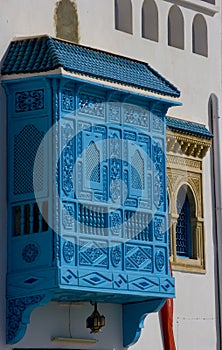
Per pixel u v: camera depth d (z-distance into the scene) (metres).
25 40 36.00
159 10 41.50
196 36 43.44
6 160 35.47
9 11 36.12
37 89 35.16
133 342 38.38
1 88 35.50
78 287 34.44
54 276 34.06
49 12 37.31
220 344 42.00
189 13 42.78
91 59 36.31
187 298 40.97
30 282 34.56
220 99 43.44
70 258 34.50
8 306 35.00
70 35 37.91
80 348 37.25
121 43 39.81
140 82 37.06
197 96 42.59
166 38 41.69
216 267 42.41
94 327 36.94
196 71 42.72
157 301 37.78
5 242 35.19
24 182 35.06
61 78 34.66
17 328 34.75
